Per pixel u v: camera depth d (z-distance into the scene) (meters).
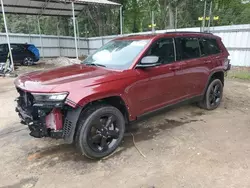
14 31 33.66
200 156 2.99
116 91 2.97
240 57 11.05
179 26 24.50
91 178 2.60
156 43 3.57
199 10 24.77
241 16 24.86
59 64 15.51
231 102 5.55
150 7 29.31
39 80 2.88
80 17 26.67
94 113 2.87
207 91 4.71
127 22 31.77
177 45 3.91
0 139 3.65
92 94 2.72
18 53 14.29
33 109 2.74
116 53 3.67
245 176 2.55
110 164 2.88
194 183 2.45
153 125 4.11
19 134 3.83
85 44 22.02
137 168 2.77
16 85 3.10
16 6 15.23
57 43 20.34
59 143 3.48
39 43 19.34
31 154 3.16
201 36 4.48
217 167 2.74
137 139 3.55
